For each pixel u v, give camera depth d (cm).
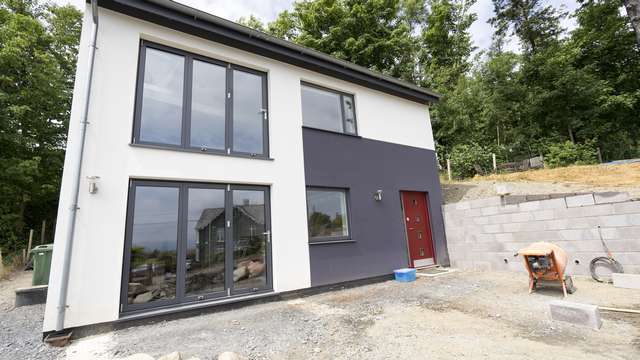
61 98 1465
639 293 454
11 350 348
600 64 1939
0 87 1306
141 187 476
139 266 450
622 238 530
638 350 278
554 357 273
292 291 582
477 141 1878
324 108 759
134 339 374
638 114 1817
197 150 529
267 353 319
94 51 459
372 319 418
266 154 625
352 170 742
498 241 718
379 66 1859
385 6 1883
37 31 1409
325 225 675
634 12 667
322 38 1806
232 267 532
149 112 510
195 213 515
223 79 604
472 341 321
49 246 617
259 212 588
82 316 392
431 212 872
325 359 300
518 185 944
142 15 518
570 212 597
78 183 411
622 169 914
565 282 477
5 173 1230
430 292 557
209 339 365
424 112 972
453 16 2197
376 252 730
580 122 1817
